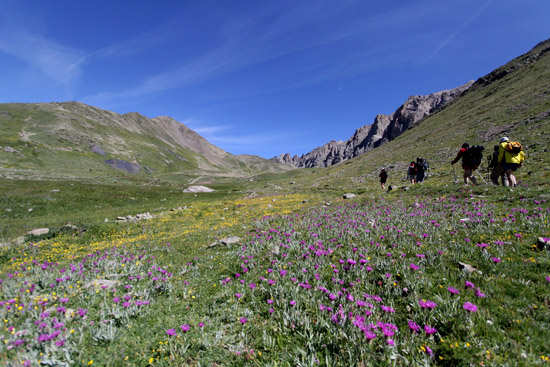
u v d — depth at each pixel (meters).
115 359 3.84
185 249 11.56
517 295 4.27
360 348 3.47
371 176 41.44
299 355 3.78
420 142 61.00
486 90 83.50
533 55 78.25
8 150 108.56
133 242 14.52
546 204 8.66
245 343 4.17
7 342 3.81
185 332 4.47
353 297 4.87
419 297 4.65
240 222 17.52
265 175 153.12
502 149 12.85
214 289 6.42
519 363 2.98
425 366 3.16
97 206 38.62
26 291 6.04
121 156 172.50
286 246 8.68
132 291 6.39
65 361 3.68
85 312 4.92
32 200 35.03
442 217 9.67
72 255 12.38
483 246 5.80
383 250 7.18
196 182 128.88
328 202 21.31
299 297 5.21
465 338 3.52
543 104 37.69
